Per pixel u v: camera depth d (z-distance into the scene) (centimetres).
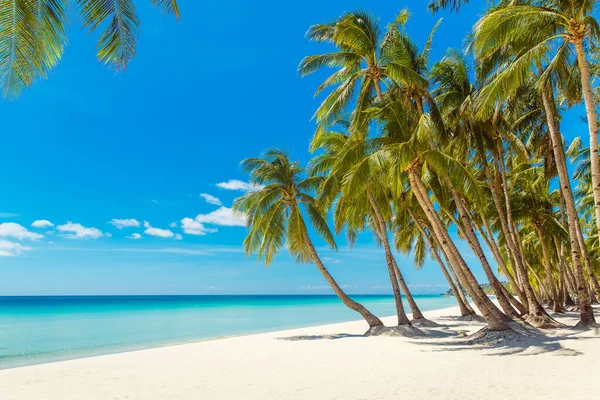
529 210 2378
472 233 1717
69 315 5047
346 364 1125
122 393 872
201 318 4303
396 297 1831
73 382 994
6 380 1028
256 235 1961
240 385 915
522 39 1292
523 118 1847
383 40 1631
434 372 948
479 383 814
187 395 838
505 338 1306
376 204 1911
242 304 10131
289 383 915
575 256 1522
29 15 579
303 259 2061
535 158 2205
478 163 2109
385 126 1427
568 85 1397
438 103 1838
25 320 4088
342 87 1652
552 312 2778
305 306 8419
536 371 883
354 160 1375
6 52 565
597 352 1036
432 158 1317
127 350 1886
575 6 1148
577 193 3195
